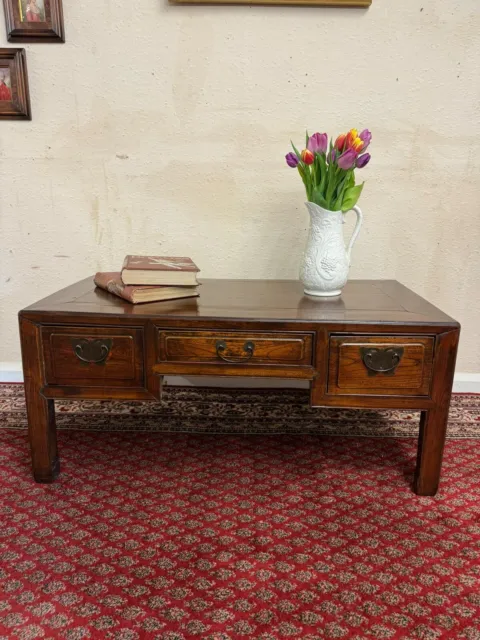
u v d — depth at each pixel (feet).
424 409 3.92
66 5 5.10
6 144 5.43
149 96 5.30
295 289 4.94
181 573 3.18
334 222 4.41
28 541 3.46
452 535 3.58
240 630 2.75
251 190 5.50
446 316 3.94
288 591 3.04
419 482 4.04
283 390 5.89
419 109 5.25
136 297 4.19
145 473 4.36
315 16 5.05
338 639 2.70
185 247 5.68
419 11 5.02
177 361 3.95
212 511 3.83
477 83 5.17
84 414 5.41
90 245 5.70
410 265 5.66
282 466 4.50
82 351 3.93
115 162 5.46
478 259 5.64
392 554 3.37
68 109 5.34
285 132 5.35
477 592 3.05
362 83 5.21
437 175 5.41
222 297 4.55
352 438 5.03
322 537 3.54
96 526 3.64
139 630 2.74
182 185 5.51
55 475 4.26
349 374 3.90
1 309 5.90
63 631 2.73
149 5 5.08
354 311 4.08
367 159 4.19
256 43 5.14
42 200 5.58
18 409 5.46
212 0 4.97
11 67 5.19
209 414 5.42
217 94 5.27
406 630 2.77
